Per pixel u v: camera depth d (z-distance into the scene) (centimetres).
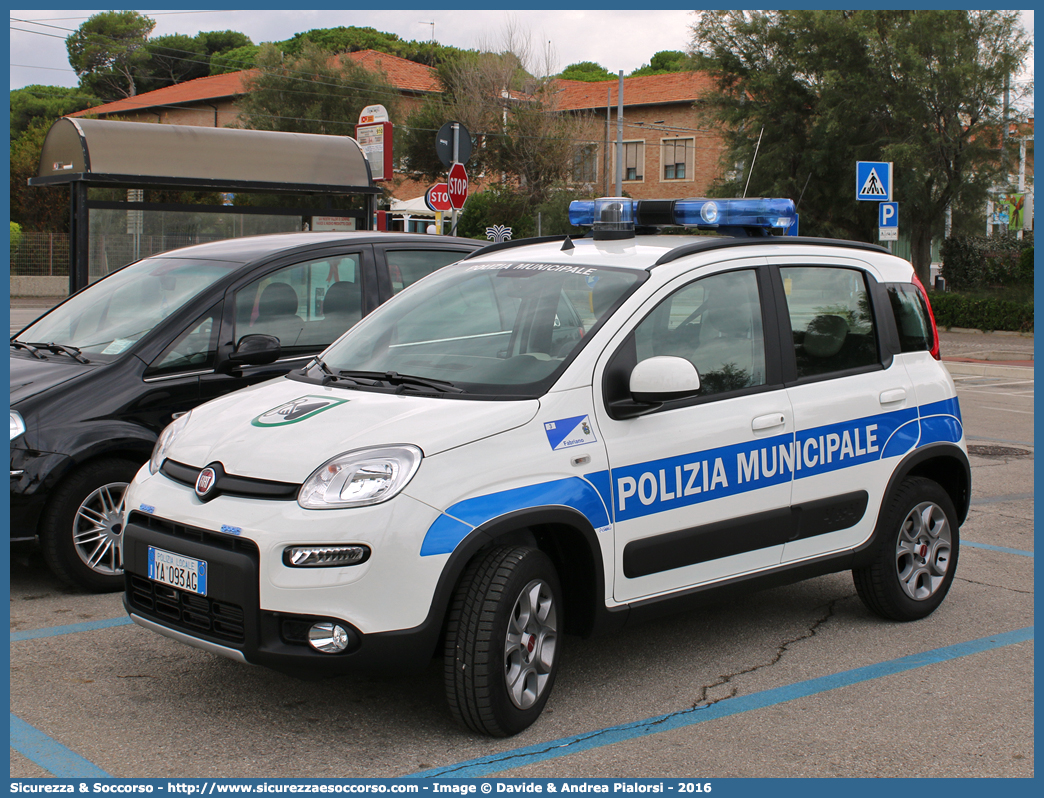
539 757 366
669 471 421
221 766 355
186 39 8794
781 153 3194
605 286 439
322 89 4809
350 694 419
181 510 379
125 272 659
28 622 500
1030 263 2894
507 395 397
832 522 484
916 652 480
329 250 655
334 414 396
